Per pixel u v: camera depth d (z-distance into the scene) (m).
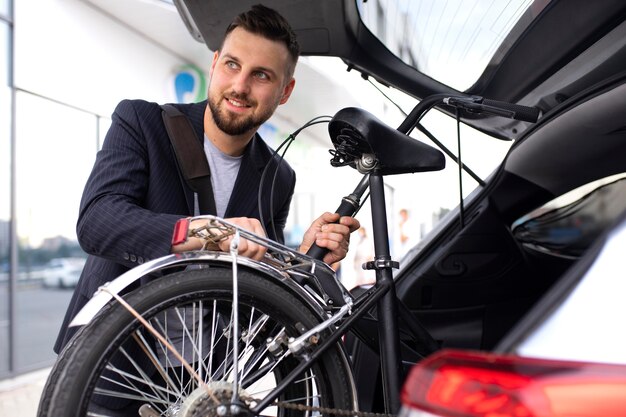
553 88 2.23
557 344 0.58
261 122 1.59
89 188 1.46
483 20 2.15
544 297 0.63
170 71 8.05
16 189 5.64
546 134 2.09
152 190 1.53
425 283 2.27
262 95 1.55
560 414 0.54
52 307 6.06
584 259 0.62
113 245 1.35
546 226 2.23
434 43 2.33
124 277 1.09
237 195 1.65
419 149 1.35
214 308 1.14
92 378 1.02
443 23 2.24
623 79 1.89
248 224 1.29
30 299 5.80
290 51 1.58
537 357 0.58
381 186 1.37
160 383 1.42
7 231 5.55
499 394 0.57
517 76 2.27
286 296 1.19
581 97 1.98
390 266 1.32
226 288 1.14
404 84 2.36
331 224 1.46
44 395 1.03
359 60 2.31
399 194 11.37
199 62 8.55
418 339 1.52
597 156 2.04
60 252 6.11
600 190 2.09
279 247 1.25
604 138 1.99
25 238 5.73
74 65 6.36
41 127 5.93
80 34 6.44
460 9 2.15
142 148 1.54
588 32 1.97
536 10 2.03
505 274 2.29
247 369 1.25
